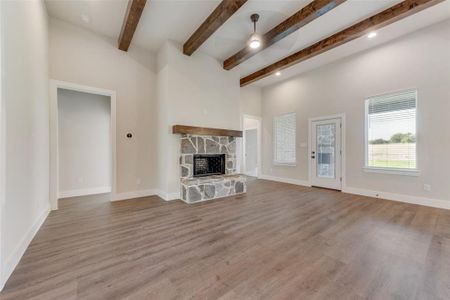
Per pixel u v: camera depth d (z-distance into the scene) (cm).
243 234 239
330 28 354
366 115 436
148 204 363
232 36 380
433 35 346
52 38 330
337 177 486
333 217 297
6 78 161
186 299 136
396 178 391
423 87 357
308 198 409
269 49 427
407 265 175
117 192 391
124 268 170
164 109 407
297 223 274
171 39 395
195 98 433
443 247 206
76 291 142
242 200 393
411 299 135
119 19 334
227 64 469
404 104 385
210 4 296
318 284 151
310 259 185
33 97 237
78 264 175
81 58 355
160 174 423
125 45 378
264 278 158
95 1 293
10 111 169
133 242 217
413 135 374
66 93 420
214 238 228
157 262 180
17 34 187
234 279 157
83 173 439
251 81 561
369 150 435
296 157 580
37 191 250
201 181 396
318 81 524
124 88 400
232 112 500
